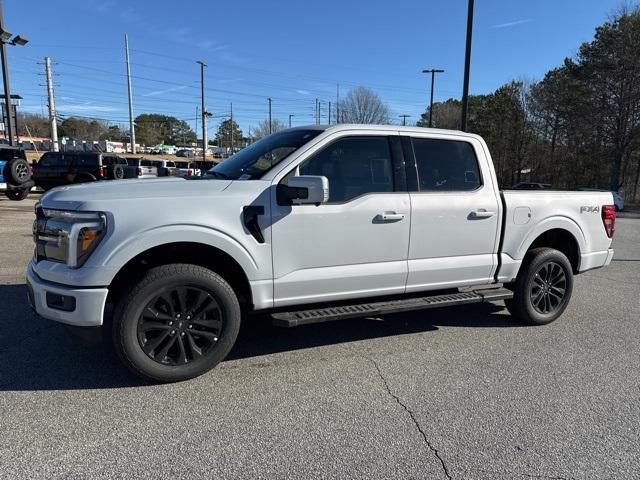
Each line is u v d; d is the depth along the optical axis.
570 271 5.48
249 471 2.74
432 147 4.70
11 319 5.06
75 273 3.44
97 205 3.46
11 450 2.87
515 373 4.13
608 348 4.76
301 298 4.12
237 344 4.65
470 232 4.82
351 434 3.14
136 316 3.55
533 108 46.94
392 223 4.39
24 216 13.51
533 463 2.88
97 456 2.84
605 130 33.88
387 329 5.17
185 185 3.78
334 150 4.23
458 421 3.33
